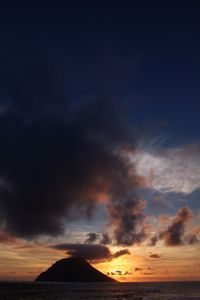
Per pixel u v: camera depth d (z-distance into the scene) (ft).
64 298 465.88
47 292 595.06
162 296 555.28
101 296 526.57
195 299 481.87
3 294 497.87
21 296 474.49
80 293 597.11
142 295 577.02
